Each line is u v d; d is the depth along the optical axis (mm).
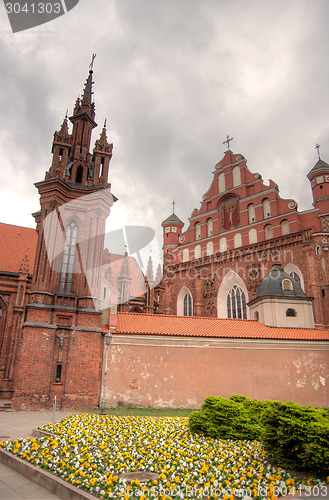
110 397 25062
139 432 15203
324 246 38812
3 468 10812
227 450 12383
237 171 51750
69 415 20734
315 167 44125
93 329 25062
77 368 24109
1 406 25250
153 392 25922
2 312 33438
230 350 28172
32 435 14969
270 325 33594
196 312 47594
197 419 15234
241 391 27344
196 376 26969
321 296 37656
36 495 8633
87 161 30094
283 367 28641
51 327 24219
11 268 35500
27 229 39375
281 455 10430
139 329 27391
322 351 29797
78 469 9703
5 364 31688
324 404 28500
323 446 9352
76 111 32125
